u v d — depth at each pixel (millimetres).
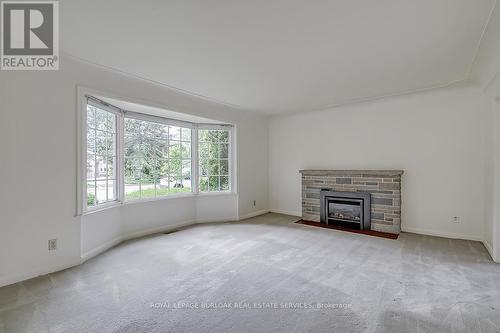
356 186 4480
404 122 4141
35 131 2479
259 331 1677
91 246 3053
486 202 3346
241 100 4379
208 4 1748
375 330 1672
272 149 5895
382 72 3062
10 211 2330
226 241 3650
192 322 1771
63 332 1666
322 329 1688
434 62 2754
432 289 2215
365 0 1702
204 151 5027
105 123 3463
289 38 2240
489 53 2459
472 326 1701
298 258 2980
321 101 4445
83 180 2877
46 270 2547
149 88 3543
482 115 3510
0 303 2006
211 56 2615
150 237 3869
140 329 1698
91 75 2898
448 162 3773
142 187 4105
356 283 2344
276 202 5840
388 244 3486
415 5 1753
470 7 1771
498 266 2701
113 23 2006
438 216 3869
